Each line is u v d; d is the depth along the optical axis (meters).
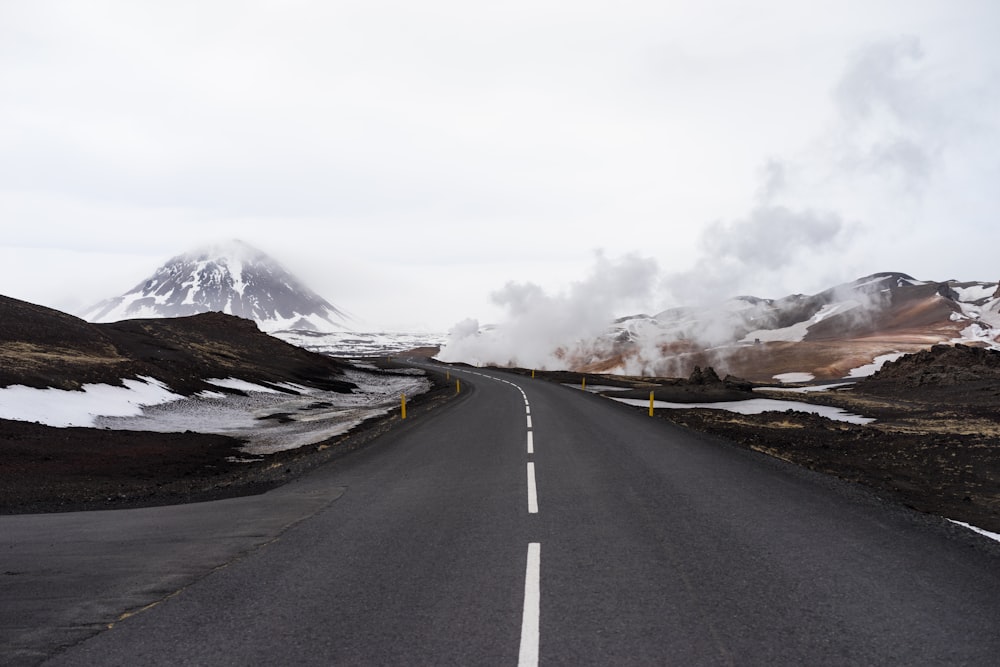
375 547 6.33
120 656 3.86
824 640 3.87
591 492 8.83
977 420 26.00
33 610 4.73
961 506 9.00
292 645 3.98
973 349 54.31
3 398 24.83
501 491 9.12
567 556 5.79
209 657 3.83
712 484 9.30
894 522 6.95
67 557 6.37
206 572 5.66
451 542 6.43
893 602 4.50
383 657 3.76
